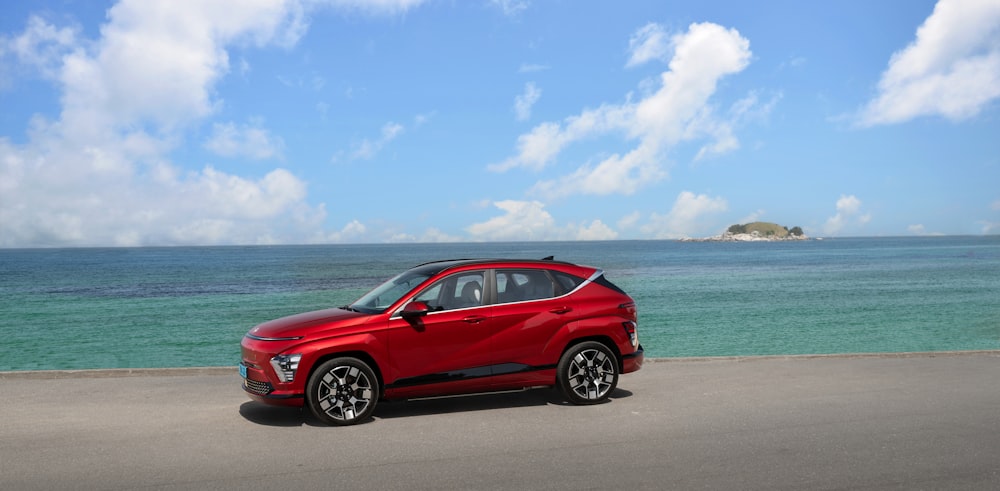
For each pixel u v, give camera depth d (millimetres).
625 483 4723
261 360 6855
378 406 7719
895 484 4668
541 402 7859
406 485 4730
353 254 196500
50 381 9352
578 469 5078
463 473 5008
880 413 6949
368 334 6969
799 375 9461
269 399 6789
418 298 7301
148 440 6102
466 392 7324
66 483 4820
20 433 6371
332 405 6750
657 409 7305
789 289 49469
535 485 4691
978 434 6039
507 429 6469
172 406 7680
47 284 62000
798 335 25656
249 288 55344
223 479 4906
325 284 60188
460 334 7277
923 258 114250
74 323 31469
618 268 88688
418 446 5848
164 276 75312
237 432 6434
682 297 43344
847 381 8938
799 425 6449
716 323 29547
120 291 52781
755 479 4793
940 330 26656
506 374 7414
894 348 22344
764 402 7605
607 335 7773
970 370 9805
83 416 7125
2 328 29719
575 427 6512
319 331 6898
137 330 28969
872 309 34844
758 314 33094
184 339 26219
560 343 7590
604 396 7695
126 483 4816
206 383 9227
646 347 22812
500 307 7484
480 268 7648
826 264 94688
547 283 7801
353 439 6137
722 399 7812
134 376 9844
